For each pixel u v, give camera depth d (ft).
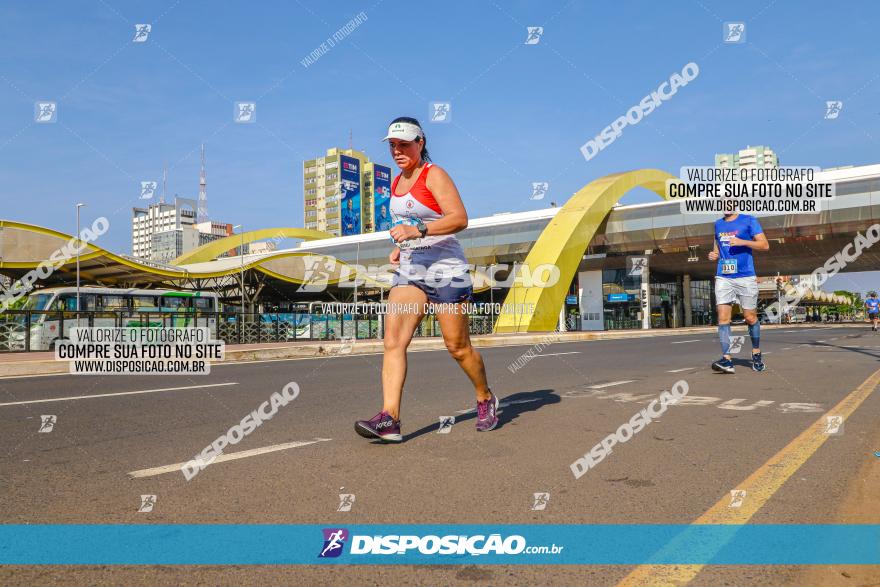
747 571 6.40
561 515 8.16
